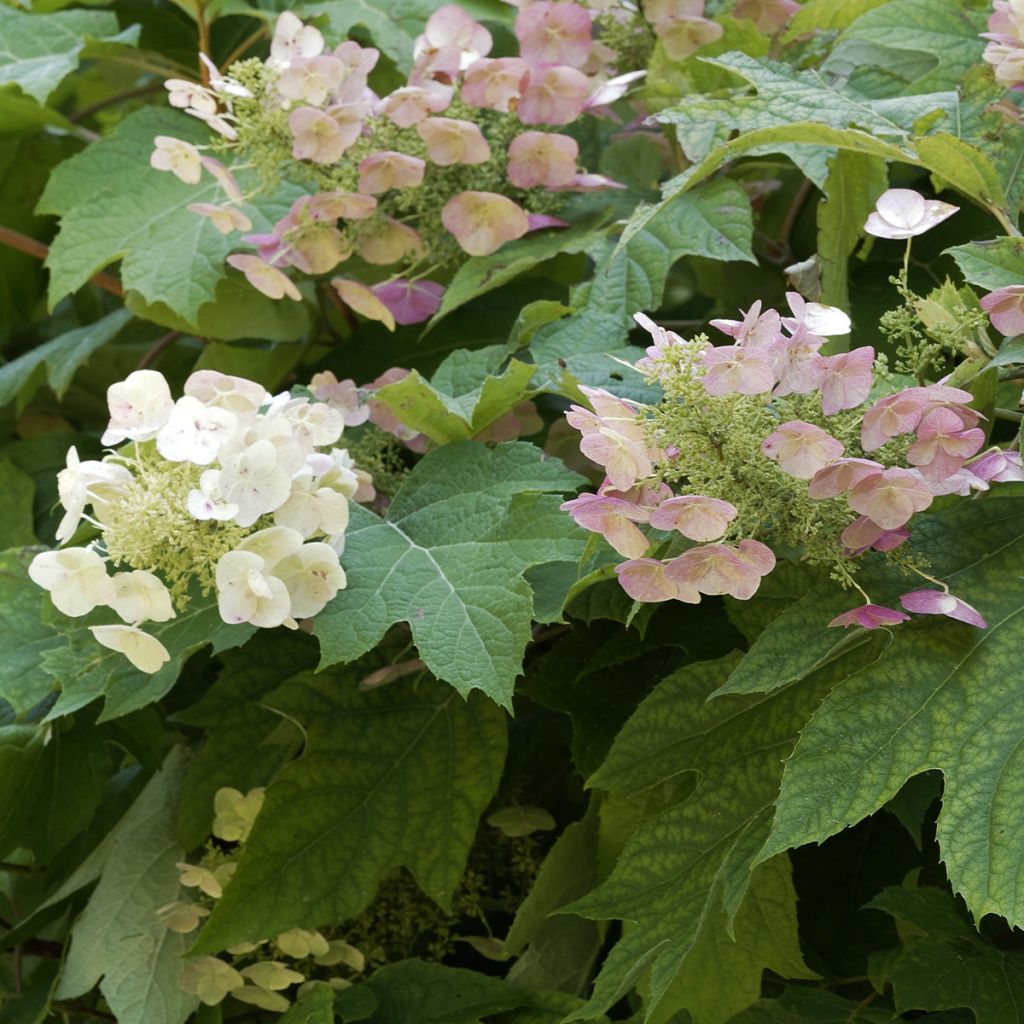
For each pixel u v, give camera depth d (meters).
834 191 1.20
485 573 1.10
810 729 1.02
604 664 1.19
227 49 1.55
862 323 1.27
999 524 1.06
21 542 1.44
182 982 1.23
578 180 1.29
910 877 1.18
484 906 1.30
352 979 1.27
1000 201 1.12
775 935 1.15
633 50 1.36
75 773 1.27
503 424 1.23
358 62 1.26
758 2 1.32
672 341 1.00
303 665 1.27
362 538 1.14
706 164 1.11
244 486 1.07
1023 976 1.11
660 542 1.03
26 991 1.29
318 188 1.31
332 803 1.19
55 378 1.45
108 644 1.08
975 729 1.00
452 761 1.21
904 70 1.30
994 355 1.05
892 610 1.02
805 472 0.99
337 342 1.43
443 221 1.28
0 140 1.56
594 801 1.22
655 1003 1.07
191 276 1.33
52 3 1.52
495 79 1.28
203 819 1.26
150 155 1.40
